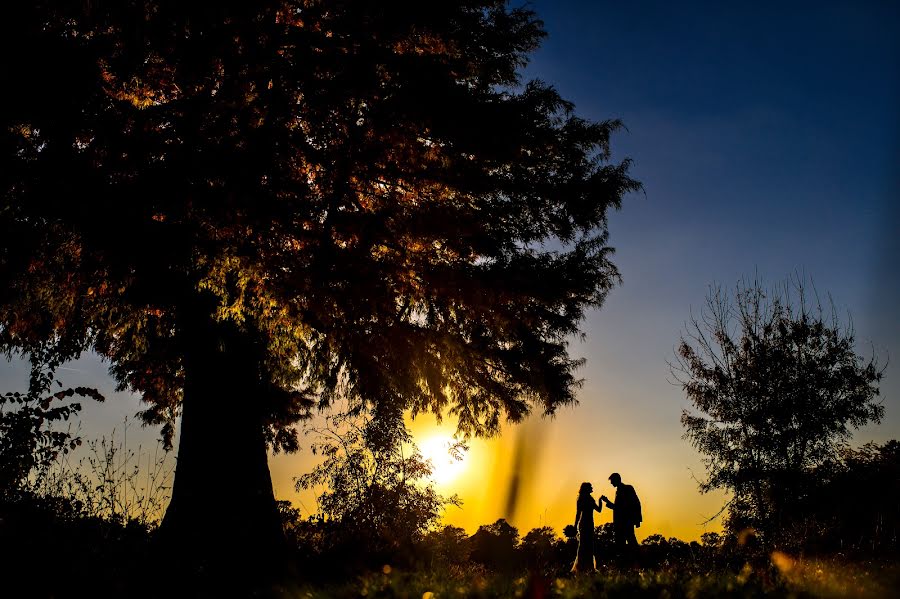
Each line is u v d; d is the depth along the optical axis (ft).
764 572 25.25
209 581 30.71
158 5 39.58
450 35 48.11
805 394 63.41
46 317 47.78
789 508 58.08
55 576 26.09
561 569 42.01
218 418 45.55
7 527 28.27
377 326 45.91
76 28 40.16
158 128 40.22
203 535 41.57
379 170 44.47
